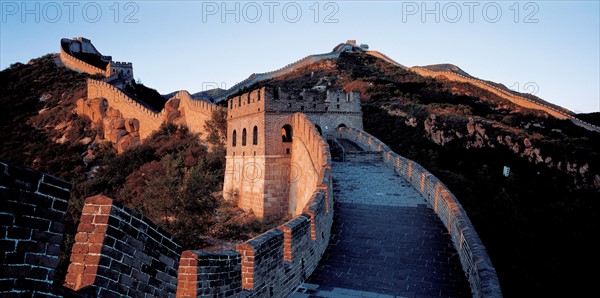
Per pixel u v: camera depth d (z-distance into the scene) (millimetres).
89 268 4656
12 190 3605
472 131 49375
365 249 16328
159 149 59188
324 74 92000
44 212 3857
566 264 28875
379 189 23578
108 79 93562
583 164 41906
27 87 101750
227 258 8508
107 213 4812
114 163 58031
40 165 66375
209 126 55156
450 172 40125
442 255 15500
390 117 56875
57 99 93625
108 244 4785
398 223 18703
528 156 44312
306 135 32781
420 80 86000
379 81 79438
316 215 15102
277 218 37281
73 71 109250
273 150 37688
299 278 13227
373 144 33000
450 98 72562
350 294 12656
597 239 30922
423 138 49719
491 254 29703
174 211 32281
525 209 35812
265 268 10523
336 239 17344
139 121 73375
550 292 26781
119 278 4883
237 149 42438
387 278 13859
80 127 78562
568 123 60625
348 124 41312
